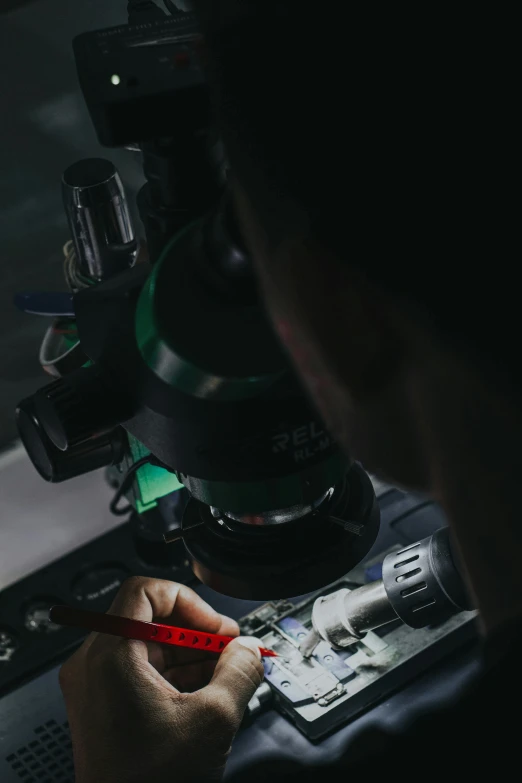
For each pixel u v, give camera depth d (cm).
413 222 37
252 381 66
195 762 104
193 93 63
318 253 40
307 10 37
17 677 132
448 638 123
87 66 65
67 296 119
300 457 71
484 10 34
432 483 46
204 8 41
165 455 75
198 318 67
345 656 123
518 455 39
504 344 38
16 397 168
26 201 179
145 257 123
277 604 133
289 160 40
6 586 148
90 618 103
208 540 94
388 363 43
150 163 72
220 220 65
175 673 125
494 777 42
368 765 49
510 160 35
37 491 160
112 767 103
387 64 36
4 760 121
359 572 136
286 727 117
